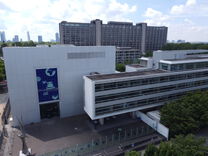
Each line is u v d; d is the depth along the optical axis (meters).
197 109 41.56
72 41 150.25
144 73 50.31
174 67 53.25
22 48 41.56
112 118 49.91
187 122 38.75
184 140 30.61
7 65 40.97
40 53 43.66
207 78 59.41
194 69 56.38
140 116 49.34
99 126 45.50
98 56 51.47
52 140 39.22
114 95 43.69
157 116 46.06
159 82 49.66
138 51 143.00
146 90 48.12
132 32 169.12
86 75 50.62
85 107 47.31
